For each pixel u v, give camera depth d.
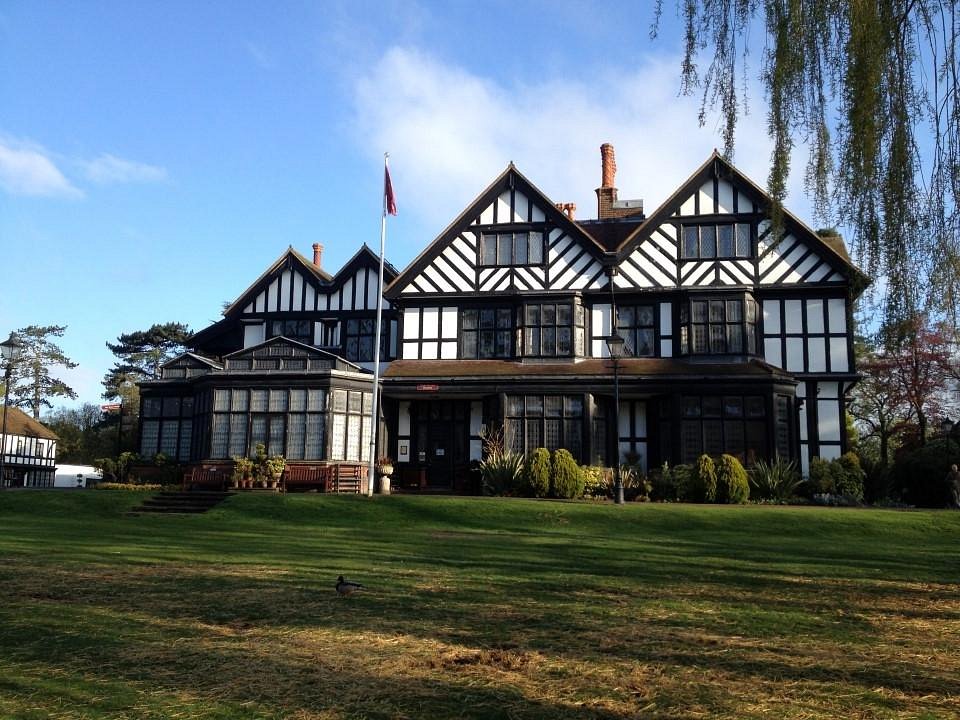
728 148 6.81
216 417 21.50
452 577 8.25
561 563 9.56
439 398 22.89
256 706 4.01
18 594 6.95
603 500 19.00
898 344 6.42
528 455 20.91
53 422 58.75
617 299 22.89
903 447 31.14
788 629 5.89
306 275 27.08
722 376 20.08
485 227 23.78
